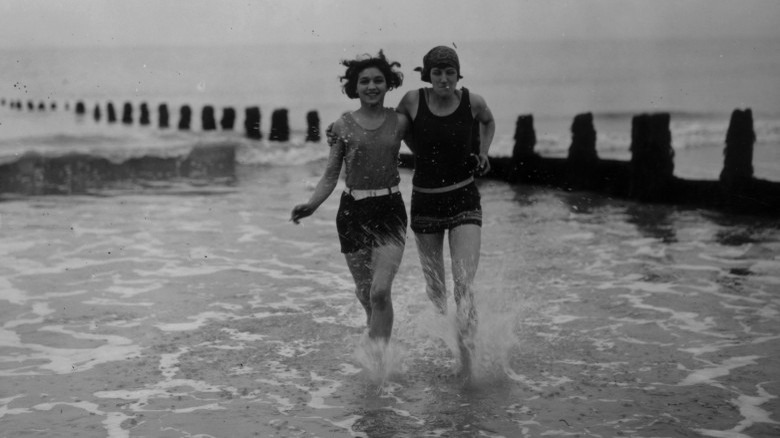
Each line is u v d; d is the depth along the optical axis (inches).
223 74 2810.0
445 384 179.2
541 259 298.5
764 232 345.1
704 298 244.8
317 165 643.5
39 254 312.2
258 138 852.6
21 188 496.7
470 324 182.9
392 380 181.8
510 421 158.9
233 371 188.2
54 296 253.8
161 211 410.6
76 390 176.4
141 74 2864.2
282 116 799.1
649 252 308.8
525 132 508.4
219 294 255.8
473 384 178.9
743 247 315.3
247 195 467.5
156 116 1540.4
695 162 610.5
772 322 220.8
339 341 209.6
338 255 311.7
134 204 432.8
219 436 152.9
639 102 1582.2
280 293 256.8
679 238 335.0
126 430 155.6
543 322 222.4
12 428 156.1
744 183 394.9
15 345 207.3
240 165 641.6
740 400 167.5
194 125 1334.9
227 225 372.5
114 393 174.9
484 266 286.8
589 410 163.5
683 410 162.7
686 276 271.6
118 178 551.8
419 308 235.8
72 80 2620.6
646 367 187.9
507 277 272.1
